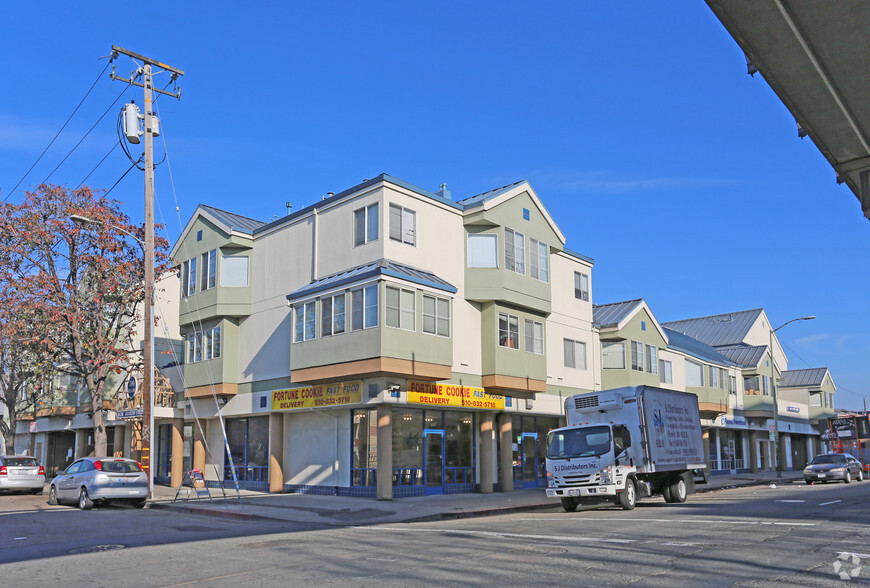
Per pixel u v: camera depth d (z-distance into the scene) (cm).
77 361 2897
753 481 3819
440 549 1202
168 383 3225
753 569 966
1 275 2727
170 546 1295
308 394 2605
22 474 2808
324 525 1744
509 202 2833
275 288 2870
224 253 3017
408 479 2464
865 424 4341
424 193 2592
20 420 4416
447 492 2603
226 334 2975
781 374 6356
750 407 5081
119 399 3416
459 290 2680
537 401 2984
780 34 598
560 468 2048
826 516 1669
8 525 1670
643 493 2106
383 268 2278
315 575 973
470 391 2636
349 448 2536
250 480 2919
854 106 711
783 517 1661
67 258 2869
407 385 2381
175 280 3606
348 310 2381
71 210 2803
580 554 1112
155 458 3484
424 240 2575
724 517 1686
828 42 606
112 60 2452
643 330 3762
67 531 1547
